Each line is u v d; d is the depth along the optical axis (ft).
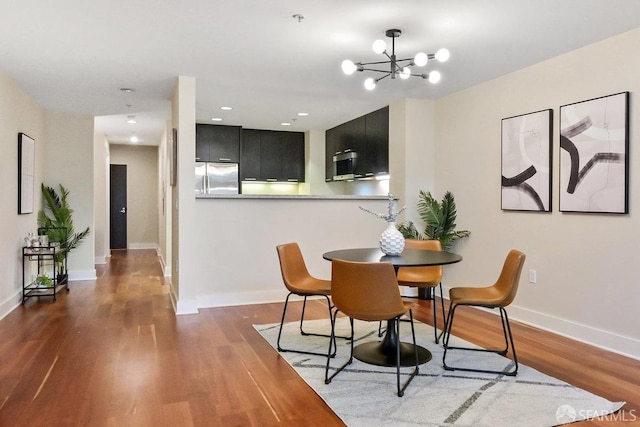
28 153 16.51
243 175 24.27
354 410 7.61
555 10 9.12
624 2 8.75
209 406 7.75
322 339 11.55
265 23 9.80
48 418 7.27
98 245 26.48
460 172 15.83
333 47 11.34
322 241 16.51
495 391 8.39
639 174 10.12
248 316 13.84
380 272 8.16
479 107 14.92
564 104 11.88
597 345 11.07
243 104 18.03
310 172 24.80
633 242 10.28
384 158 18.37
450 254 10.54
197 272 14.87
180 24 9.87
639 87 10.09
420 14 9.32
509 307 13.79
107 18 9.53
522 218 13.34
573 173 11.60
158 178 32.99
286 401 7.98
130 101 17.51
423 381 8.87
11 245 14.82
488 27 10.03
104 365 9.66
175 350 10.66
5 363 9.77
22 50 11.55
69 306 15.25
